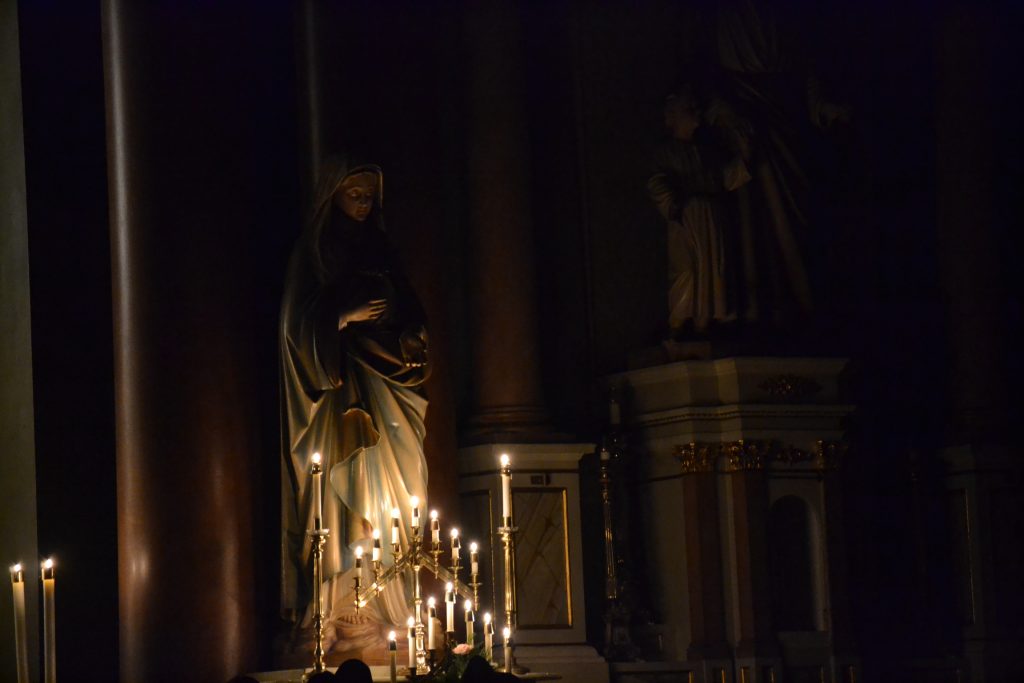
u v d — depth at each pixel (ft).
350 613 59.47
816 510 68.64
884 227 76.38
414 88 67.15
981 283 75.41
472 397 69.46
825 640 67.87
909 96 78.02
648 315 73.26
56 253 61.52
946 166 76.43
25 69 61.87
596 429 71.72
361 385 60.34
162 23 59.67
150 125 59.21
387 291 60.90
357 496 59.62
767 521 67.87
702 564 67.67
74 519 60.64
